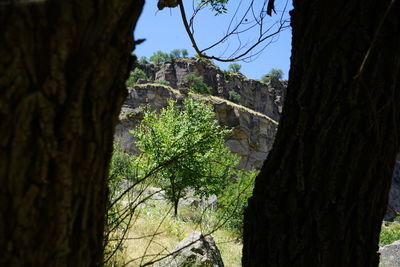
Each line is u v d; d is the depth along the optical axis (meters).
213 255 5.23
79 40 1.05
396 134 2.07
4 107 0.93
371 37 2.03
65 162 1.03
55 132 1.01
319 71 2.12
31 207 0.99
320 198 2.07
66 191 1.04
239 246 7.96
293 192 2.16
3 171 0.95
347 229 2.05
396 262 8.45
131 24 1.22
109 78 1.15
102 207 1.29
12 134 0.95
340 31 2.08
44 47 0.98
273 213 2.22
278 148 2.31
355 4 2.06
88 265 1.22
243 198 9.66
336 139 2.05
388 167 2.09
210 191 10.49
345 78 2.04
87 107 1.10
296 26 2.39
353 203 2.05
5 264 0.97
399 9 2.02
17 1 0.91
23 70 0.95
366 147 2.03
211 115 12.27
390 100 2.02
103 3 1.06
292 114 2.26
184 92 55.22
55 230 1.03
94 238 1.24
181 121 11.75
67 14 0.99
